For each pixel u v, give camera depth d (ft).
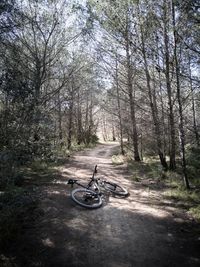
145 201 31.17
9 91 33.22
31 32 62.59
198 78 33.55
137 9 43.83
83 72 77.00
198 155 53.78
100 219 25.02
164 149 49.57
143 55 45.24
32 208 25.79
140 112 64.49
